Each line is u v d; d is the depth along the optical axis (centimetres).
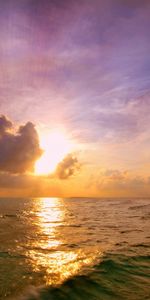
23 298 782
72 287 865
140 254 1355
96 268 1088
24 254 1395
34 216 4169
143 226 2762
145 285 891
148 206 7375
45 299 773
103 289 851
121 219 3597
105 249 1515
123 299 772
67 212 5247
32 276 1003
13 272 1059
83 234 2184
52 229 2523
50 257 1324
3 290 858
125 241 1811
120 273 1021
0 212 4912
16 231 2350
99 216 4172
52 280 946
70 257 1316
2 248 1557
